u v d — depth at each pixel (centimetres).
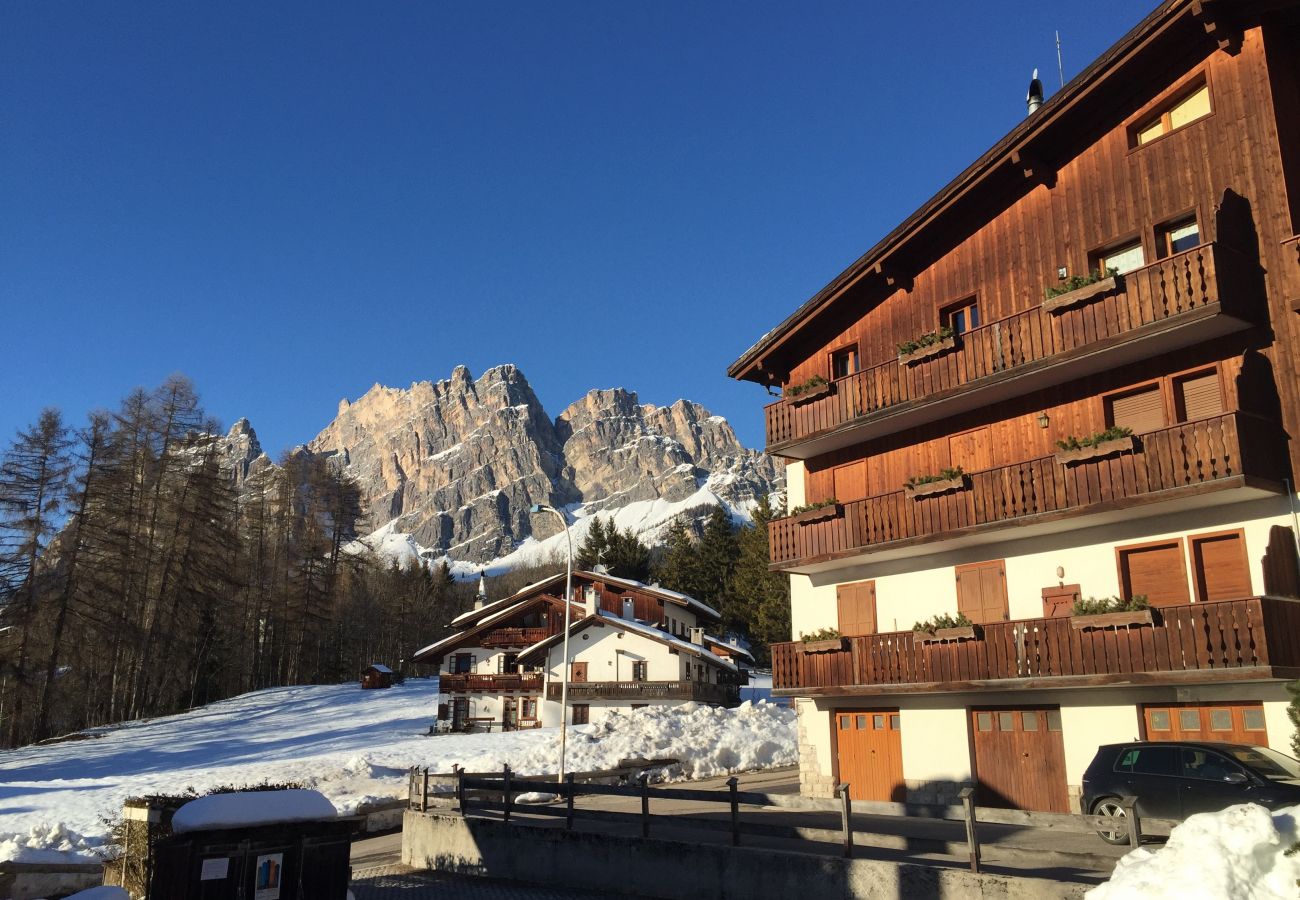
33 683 5741
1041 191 2188
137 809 1614
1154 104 2003
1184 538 1858
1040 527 2042
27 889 1838
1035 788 2034
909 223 2370
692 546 10794
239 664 8606
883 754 2359
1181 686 1809
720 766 3497
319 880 1038
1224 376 1820
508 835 1725
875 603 2452
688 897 1400
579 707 5675
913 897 1130
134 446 7181
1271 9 1833
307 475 9875
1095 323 1942
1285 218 1767
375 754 3578
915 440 2425
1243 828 791
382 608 11488
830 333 2672
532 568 16250
